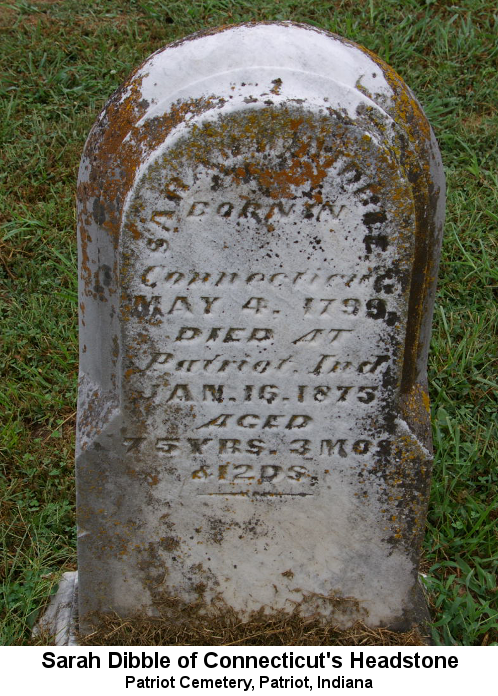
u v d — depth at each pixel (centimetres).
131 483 187
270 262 174
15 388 235
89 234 176
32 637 197
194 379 181
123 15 346
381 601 197
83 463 185
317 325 178
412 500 190
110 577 194
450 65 316
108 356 181
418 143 174
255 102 167
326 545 193
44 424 232
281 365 180
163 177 169
